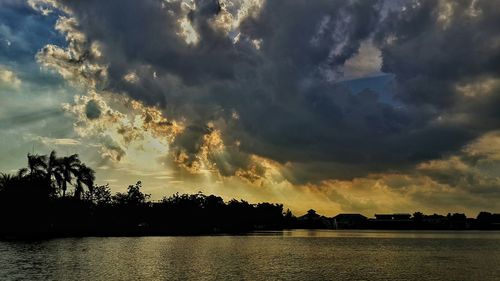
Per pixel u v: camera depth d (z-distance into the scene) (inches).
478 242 5551.2
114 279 1854.1
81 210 4928.6
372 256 3228.3
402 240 6067.9
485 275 2198.6
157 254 2910.9
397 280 2015.3
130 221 6200.8
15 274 1913.1
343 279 2016.5
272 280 1939.0
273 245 4325.8
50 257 2511.1
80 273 1975.9
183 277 1958.7
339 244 4849.9
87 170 4675.2
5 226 4119.1
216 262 2541.8
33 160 4446.4
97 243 3671.3
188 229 7273.6
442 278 2089.1
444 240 6156.5
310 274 2151.8
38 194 4165.8
